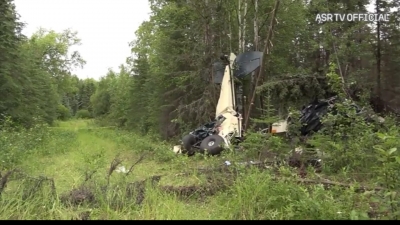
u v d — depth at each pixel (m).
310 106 10.37
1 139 11.47
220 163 7.83
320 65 19.20
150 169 8.65
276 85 11.95
